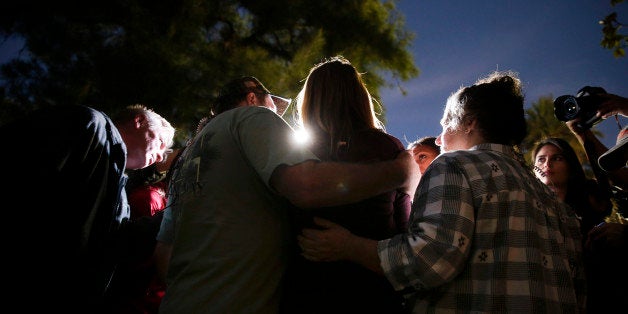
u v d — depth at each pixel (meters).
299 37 10.50
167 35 7.99
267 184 1.32
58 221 1.44
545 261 1.33
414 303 1.39
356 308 1.32
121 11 7.85
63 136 1.48
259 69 8.14
